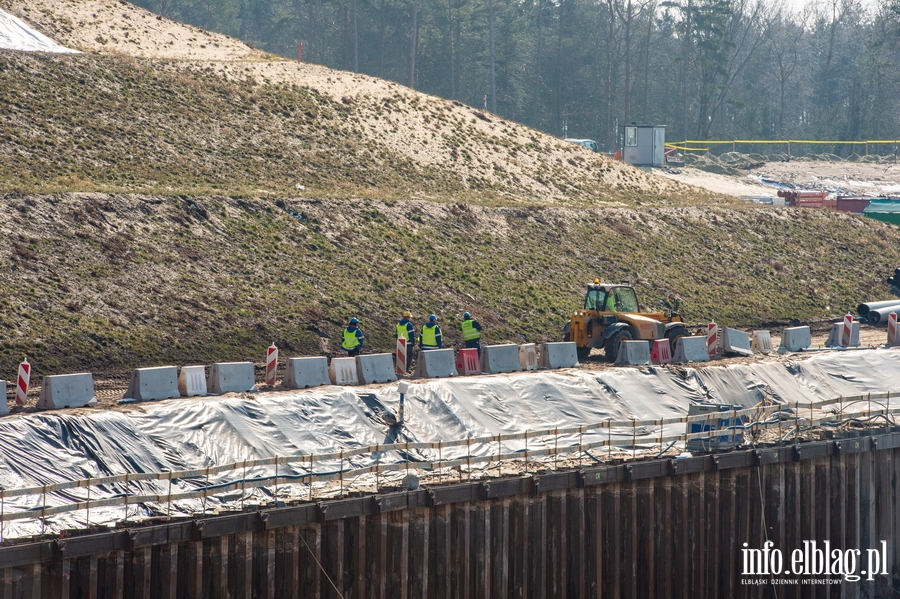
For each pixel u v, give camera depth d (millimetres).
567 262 129750
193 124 146125
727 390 80938
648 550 62781
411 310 106562
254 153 144125
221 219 111812
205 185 128250
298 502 51188
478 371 81625
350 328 78000
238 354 89000
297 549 50344
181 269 99562
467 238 127562
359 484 55750
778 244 152625
